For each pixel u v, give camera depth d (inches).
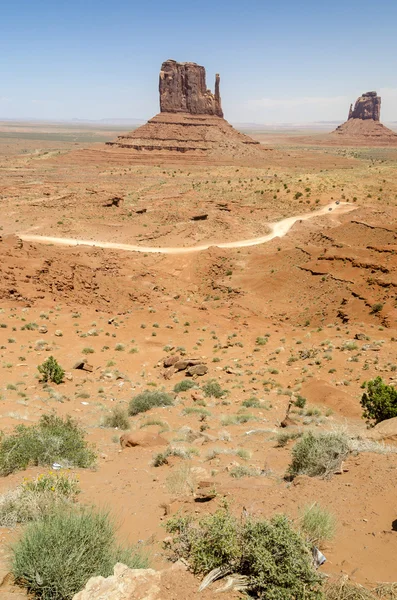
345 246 2485.2
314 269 2356.1
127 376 1237.1
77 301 2050.9
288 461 482.9
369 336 1539.1
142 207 4660.4
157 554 244.7
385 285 1932.8
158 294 2378.2
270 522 225.0
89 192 5157.5
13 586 204.8
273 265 2723.9
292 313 2118.6
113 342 1571.1
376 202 4574.3
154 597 185.8
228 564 205.8
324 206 4549.7
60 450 480.4
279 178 6378.0
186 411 854.5
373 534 263.3
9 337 1502.2
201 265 2979.8
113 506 335.9
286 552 206.1
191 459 503.5
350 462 387.5
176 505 321.4
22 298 1895.9
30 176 6845.5
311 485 339.3
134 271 2679.6
